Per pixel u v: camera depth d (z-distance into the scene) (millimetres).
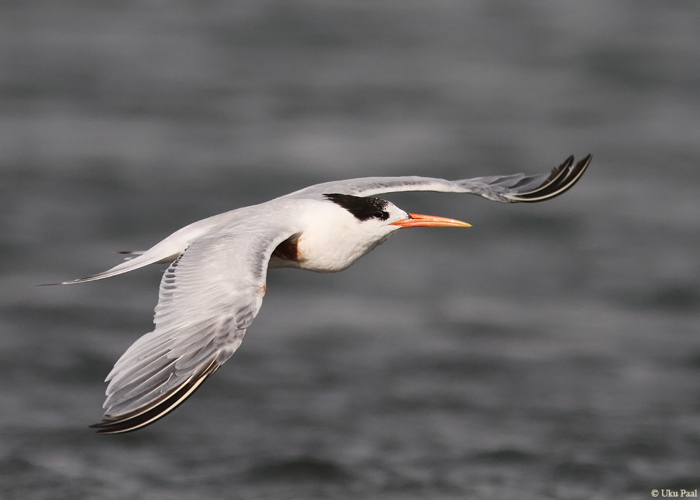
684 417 14164
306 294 18938
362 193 10070
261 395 14727
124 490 11773
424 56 33562
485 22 37875
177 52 33125
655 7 40156
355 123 27422
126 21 36781
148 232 21062
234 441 13242
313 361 15969
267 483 12109
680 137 27109
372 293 19047
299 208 9414
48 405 14086
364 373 15562
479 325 17594
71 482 11898
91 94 28719
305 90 29922
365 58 33188
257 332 17094
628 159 25703
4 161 24125
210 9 38812
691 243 21453
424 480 12250
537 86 30844
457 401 14648
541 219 22812
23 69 30375
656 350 16641
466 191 10422
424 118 27984
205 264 7789
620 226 22391
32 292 18125
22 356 15617
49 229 20922
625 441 13367
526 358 16250
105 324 17047
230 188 23281
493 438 13469
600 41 35094
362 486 12086
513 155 25406
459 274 20047
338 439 13359
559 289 19328
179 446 13062
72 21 36438
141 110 27797
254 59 32719
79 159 24562
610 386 15266
